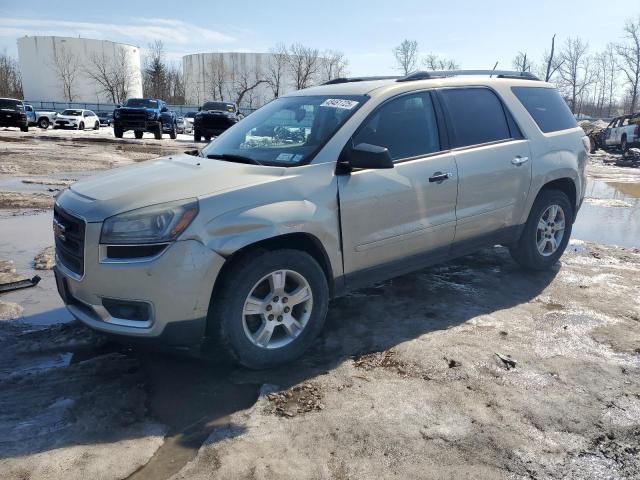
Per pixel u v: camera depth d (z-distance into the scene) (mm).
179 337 3182
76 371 3436
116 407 3049
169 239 3068
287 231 3391
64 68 83750
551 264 5500
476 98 4742
